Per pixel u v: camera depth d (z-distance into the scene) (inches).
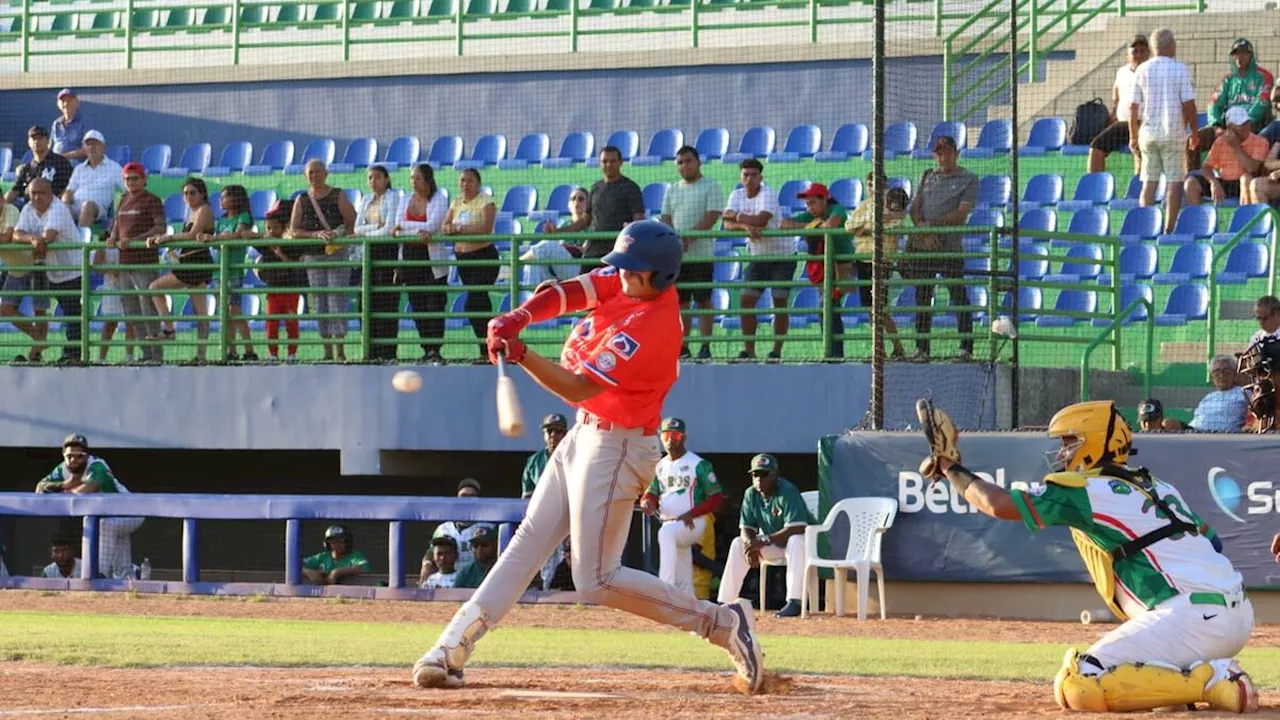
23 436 1273.4
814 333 1336.1
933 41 1486.2
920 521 952.9
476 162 1726.1
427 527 1306.6
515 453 1284.4
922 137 1251.2
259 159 1834.4
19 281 1322.6
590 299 436.8
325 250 1248.8
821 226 1151.0
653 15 1873.8
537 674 538.9
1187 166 1440.7
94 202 1453.0
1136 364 1282.0
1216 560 429.7
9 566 1259.2
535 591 1000.2
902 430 982.4
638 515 1217.4
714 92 1715.1
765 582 985.5
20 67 2085.4
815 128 1631.4
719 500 999.0
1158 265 1346.0
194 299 1325.0
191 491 1380.4
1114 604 439.5
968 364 1039.0
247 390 1225.4
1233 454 900.6
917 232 1019.3
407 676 521.7
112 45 2075.5
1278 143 1395.2
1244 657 682.8
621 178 1167.0
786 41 1809.8
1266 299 987.3
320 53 1998.0
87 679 509.7
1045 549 926.4
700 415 1136.2
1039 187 1483.8
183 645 654.5
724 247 1417.3
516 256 1157.1
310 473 1368.1
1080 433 433.7
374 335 1240.8
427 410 1187.3
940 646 728.3
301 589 1047.6
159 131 1873.8
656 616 462.3
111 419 1254.3
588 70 1753.2
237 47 1887.3
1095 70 1600.6
